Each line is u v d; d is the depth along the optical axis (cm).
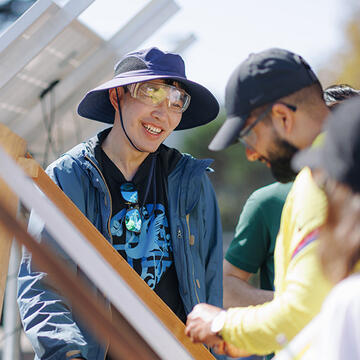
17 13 1911
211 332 231
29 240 161
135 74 339
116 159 342
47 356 292
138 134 335
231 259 387
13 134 285
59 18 373
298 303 204
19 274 313
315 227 205
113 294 214
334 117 182
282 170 241
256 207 377
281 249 226
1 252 285
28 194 194
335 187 179
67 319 300
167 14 468
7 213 160
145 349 305
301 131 233
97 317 173
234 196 2302
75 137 550
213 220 368
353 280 174
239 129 241
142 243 335
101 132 351
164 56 345
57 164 329
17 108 457
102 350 304
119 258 289
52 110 475
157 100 333
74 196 322
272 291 379
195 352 291
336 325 170
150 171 347
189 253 344
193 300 339
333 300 173
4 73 374
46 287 307
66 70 464
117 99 341
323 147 184
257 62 239
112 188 336
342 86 355
